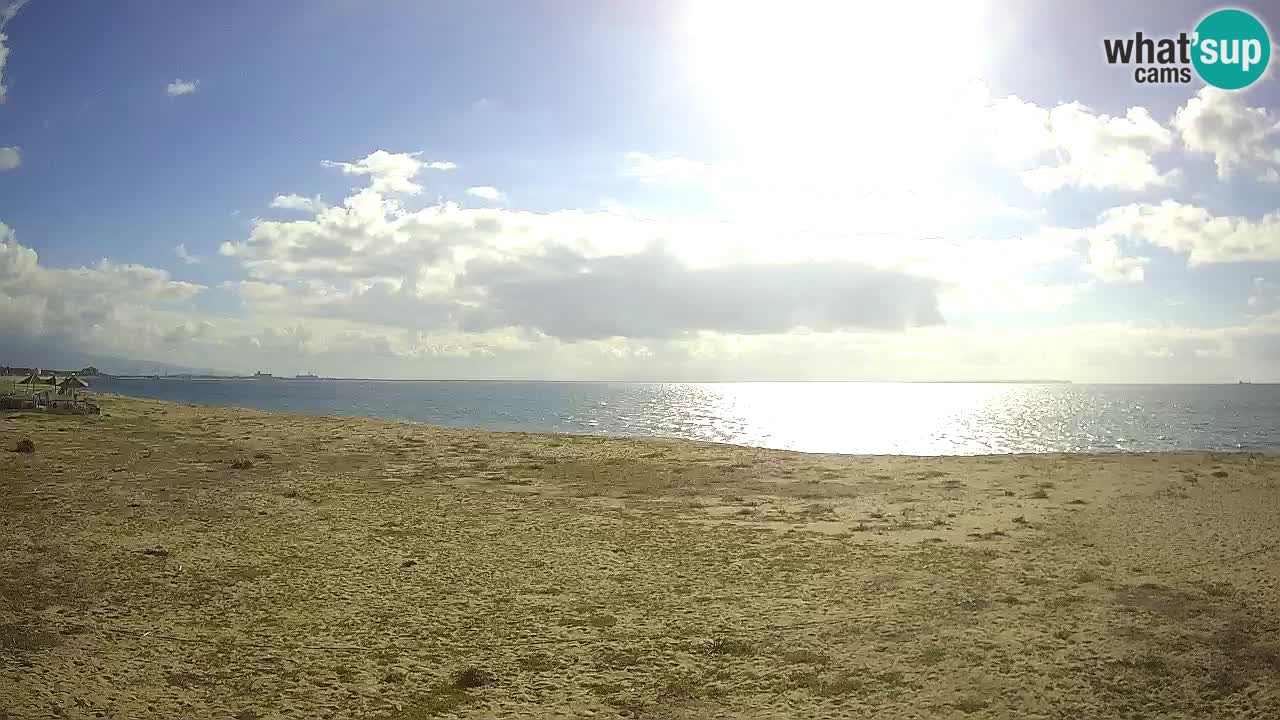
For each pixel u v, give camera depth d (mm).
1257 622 10367
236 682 9055
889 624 10570
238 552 14344
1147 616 10648
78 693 8609
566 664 9531
